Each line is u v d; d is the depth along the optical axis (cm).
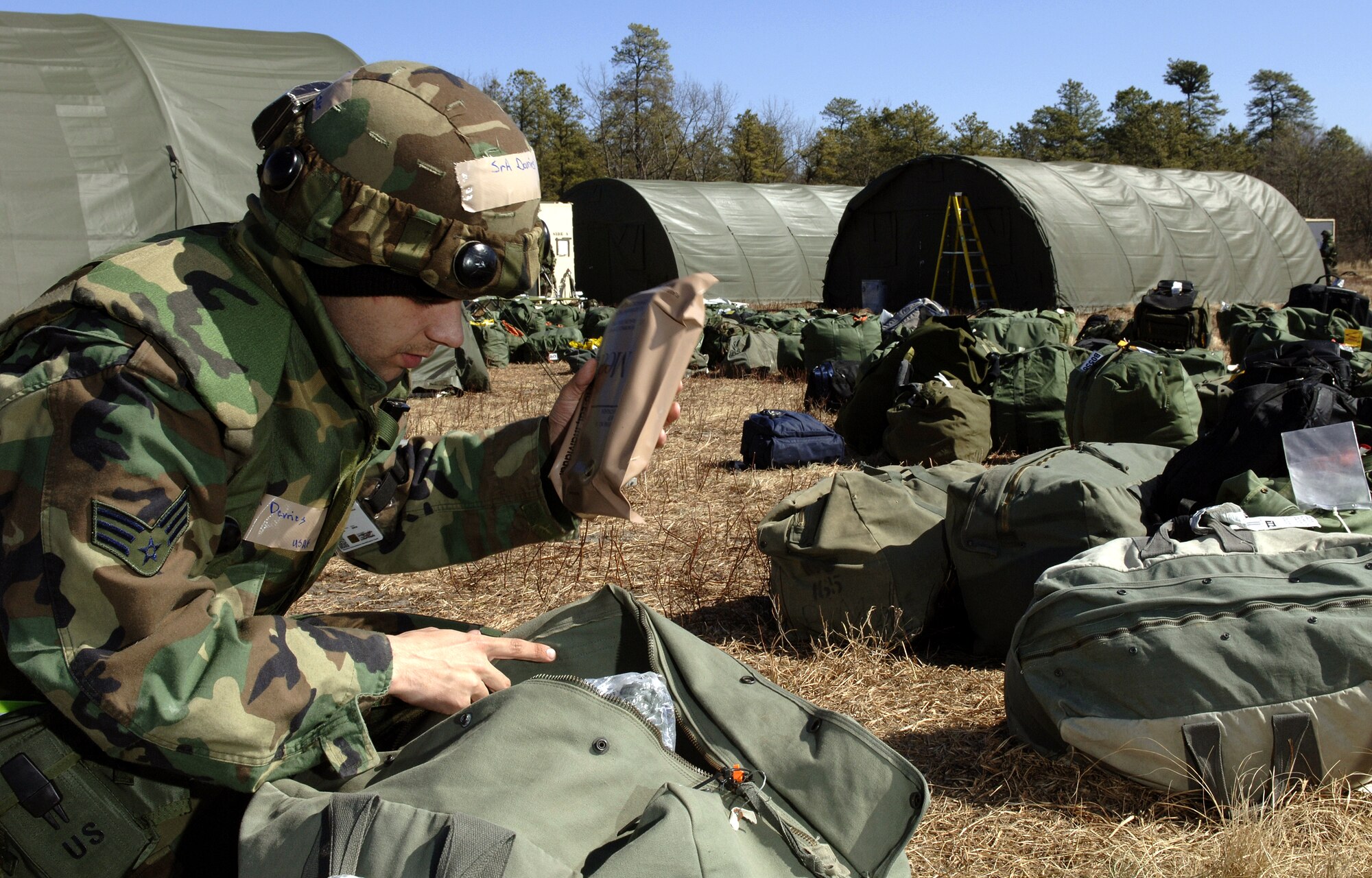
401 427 180
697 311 150
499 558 524
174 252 140
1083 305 1981
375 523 175
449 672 154
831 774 166
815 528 398
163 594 128
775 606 413
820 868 151
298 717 136
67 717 130
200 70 1108
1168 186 2225
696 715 174
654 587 473
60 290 135
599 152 7394
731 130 7194
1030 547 360
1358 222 5972
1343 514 354
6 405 125
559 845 137
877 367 773
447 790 140
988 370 738
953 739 318
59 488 123
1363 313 1091
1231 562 283
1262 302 2284
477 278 143
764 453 728
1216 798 262
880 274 2317
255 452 140
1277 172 6856
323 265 141
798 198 2714
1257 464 384
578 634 190
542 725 149
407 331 149
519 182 146
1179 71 8631
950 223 2133
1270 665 258
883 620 386
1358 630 258
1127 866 247
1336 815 252
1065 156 8175
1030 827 267
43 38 1044
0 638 134
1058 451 412
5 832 138
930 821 272
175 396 129
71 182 973
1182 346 892
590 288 2686
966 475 439
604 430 154
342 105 140
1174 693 262
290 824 134
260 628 138
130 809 141
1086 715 270
